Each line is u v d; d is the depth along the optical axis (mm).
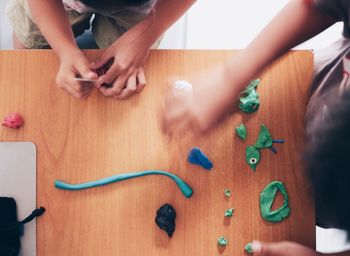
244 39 1082
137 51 675
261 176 674
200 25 1093
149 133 684
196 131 617
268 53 600
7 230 658
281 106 684
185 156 680
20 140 682
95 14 895
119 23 878
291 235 662
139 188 675
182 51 698
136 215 670
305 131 610
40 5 704
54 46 686
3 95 689
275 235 663
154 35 697
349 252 561
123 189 675
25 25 867
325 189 461
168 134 681
